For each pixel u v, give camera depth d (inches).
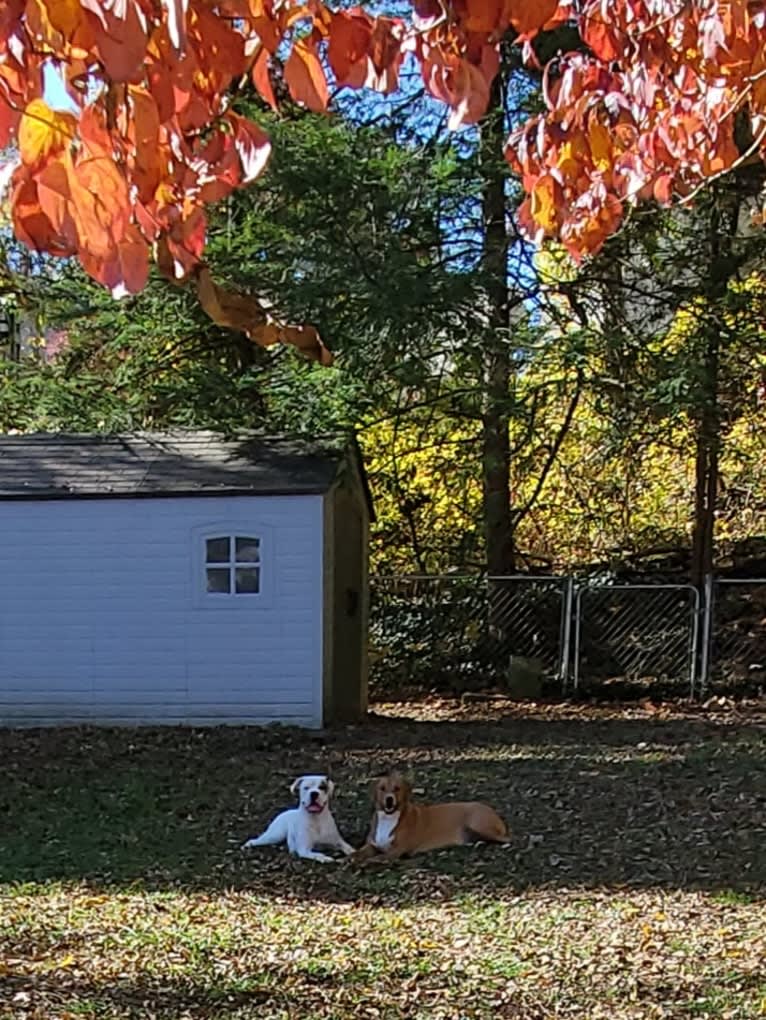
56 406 578.2
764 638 582.9
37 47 55.6
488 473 617.9
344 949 207.2
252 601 468.4
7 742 424.8
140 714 471.2
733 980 187.0
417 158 506.9
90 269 58.7
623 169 128.5
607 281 564.4
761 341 546.3
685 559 665.6
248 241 491.8
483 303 541.3
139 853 282.8
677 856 271.0
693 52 121.1
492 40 75.0
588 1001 179.3
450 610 603.2
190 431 527.8
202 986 187.3
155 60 59.2
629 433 571.5
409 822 278.4
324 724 468.4
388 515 653.3
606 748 414.0
